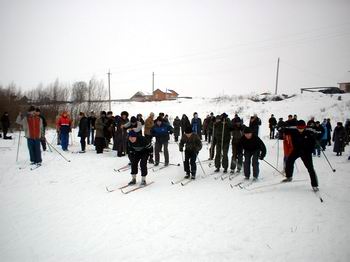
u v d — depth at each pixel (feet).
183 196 21.15
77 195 21.24
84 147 39.45
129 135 23.30
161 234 14.90
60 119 40.45
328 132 49.29
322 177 26.76
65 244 13.91
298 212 17.85
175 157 38.58
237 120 34.47
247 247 13.58
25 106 81.15
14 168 28.91
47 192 21.89
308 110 92.17
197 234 14.92
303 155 22.41
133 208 18.58
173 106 122.11
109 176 26.94
